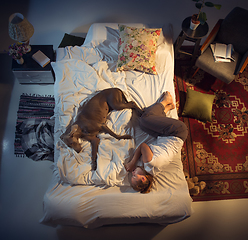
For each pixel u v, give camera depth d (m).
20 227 2.24
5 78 2.91
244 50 2.69
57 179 2.04
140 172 1.99
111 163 2.08
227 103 2.96
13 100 2.80
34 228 2.24
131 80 2.55
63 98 2.38
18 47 2.42
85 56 2.65
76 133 2.14
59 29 3.25
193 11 3.44
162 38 2.78
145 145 2.06
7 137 2.61
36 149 2.48
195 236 2.29
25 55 2.61
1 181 2.41
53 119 2.65
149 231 2.29
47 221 1.93
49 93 2.88
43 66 2.57
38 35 3.20
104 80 2.52
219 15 3.39
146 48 2.55
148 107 2.44
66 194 1.97
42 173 2.48
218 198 2.48
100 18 3.36
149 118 2.23
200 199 2.46
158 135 2.28
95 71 2.50
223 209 2.43
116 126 2.27
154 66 2.57
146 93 2.49
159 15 3.41
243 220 2.40
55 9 3.36
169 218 1.99
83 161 2.11
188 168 2.62
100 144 2.19
